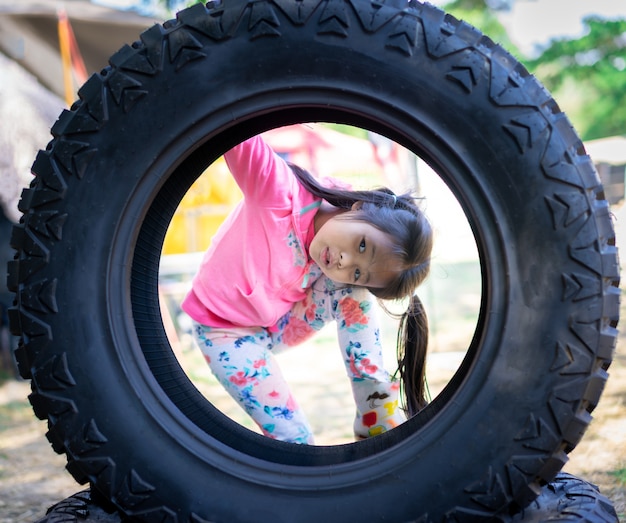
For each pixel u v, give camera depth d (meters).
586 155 1.40
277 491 1.44
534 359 1.36
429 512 1.40
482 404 1.38
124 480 1.45
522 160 1.35
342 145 5.93
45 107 5.49
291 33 1.38
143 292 1.62
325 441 3.50
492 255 1.38
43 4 5.66
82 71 6.27
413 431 1.51
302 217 2.02
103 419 1.44
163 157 1.42
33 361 1.44
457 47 1.36
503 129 1.35
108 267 1.44
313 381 5.01
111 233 1.43
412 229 1.97
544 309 1.36
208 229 6.31
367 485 1.42
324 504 1.43
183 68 1.39
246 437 1.63
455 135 1.37
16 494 2.83
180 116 1.40
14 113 5.13
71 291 1.43
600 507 1.54
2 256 5.39
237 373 2.15
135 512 1.46
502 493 1.39
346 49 1.37
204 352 2.19
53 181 1.42
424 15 1.38
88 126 1.42
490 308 1.39
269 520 1.43
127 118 1.41
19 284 1.45
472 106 1.36
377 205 2.02
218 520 1.44
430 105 1.37
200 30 1.39
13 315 1.47
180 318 5.92
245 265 2.06
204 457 1.46
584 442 3.01
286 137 5.88
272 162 1.96
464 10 16.06
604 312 1.35
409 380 2.18
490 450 1.38
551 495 1.63
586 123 16.00
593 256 1.34
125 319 1.47
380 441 1.57
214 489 1.45
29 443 3.64
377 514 1.41
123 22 5.89
